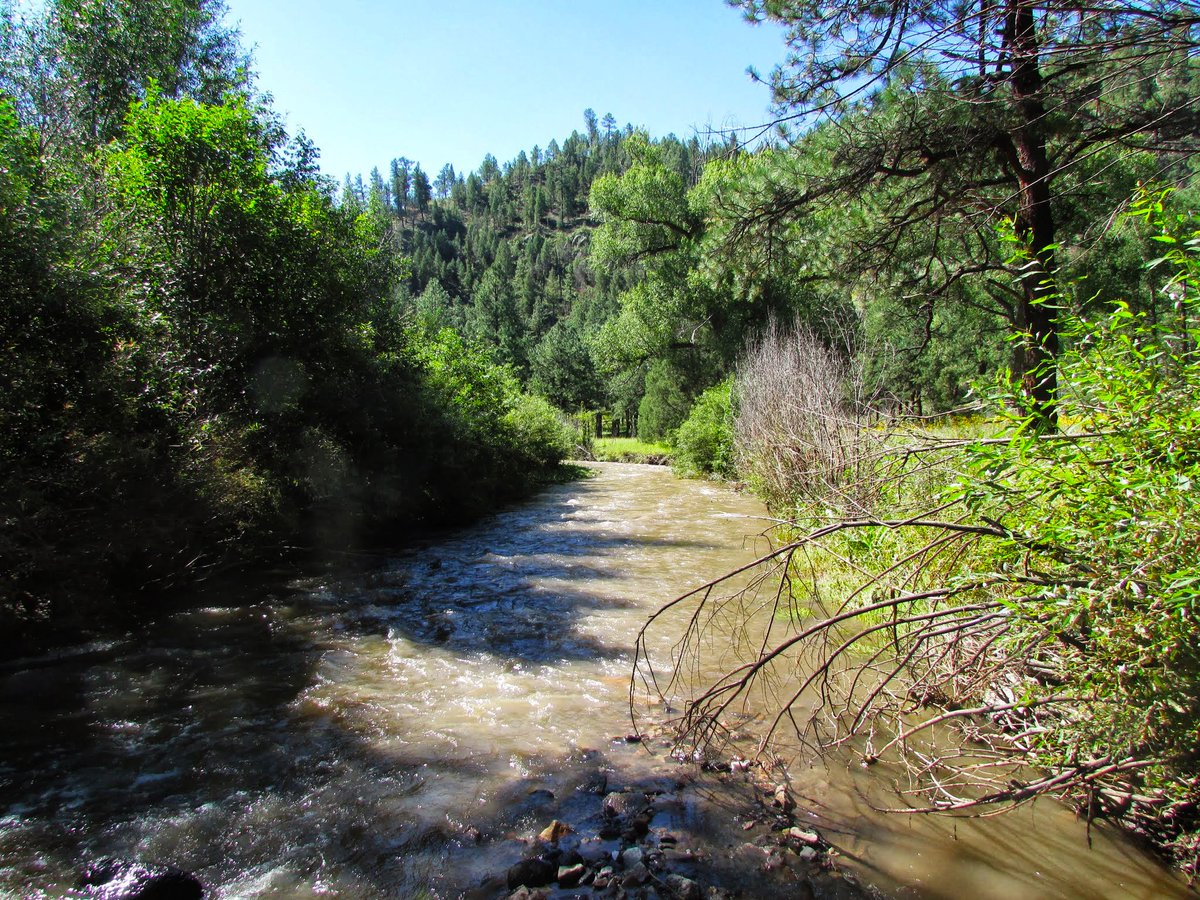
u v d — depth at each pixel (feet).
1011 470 9.93
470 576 29.40
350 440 37.63
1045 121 23.59
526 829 10.84
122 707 15.70
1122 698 8.53
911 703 13.19
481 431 52.13
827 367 36.29
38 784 12.26
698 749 13.33
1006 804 11.09
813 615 21.40
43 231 21.95
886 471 17.81
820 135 26.73
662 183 94.27
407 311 52.13
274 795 11.91
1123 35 16.43
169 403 27.76
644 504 55.36
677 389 108.68
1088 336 10.20
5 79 47.26
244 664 18.53
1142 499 8.43
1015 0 16.08
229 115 31.19
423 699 16.16
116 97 52.47
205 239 30.91
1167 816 9.68
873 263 33.22
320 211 36.65
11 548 18.74
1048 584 9.02
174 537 24.79
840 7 20.30
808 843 10.25
